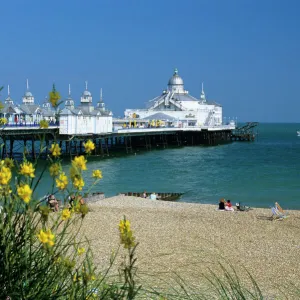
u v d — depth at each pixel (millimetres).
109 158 91438
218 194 51469
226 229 27453
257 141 164250
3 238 4461
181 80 162625
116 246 21578
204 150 116625
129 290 4449
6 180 4320
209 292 14219
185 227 27812
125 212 32438
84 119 89875
